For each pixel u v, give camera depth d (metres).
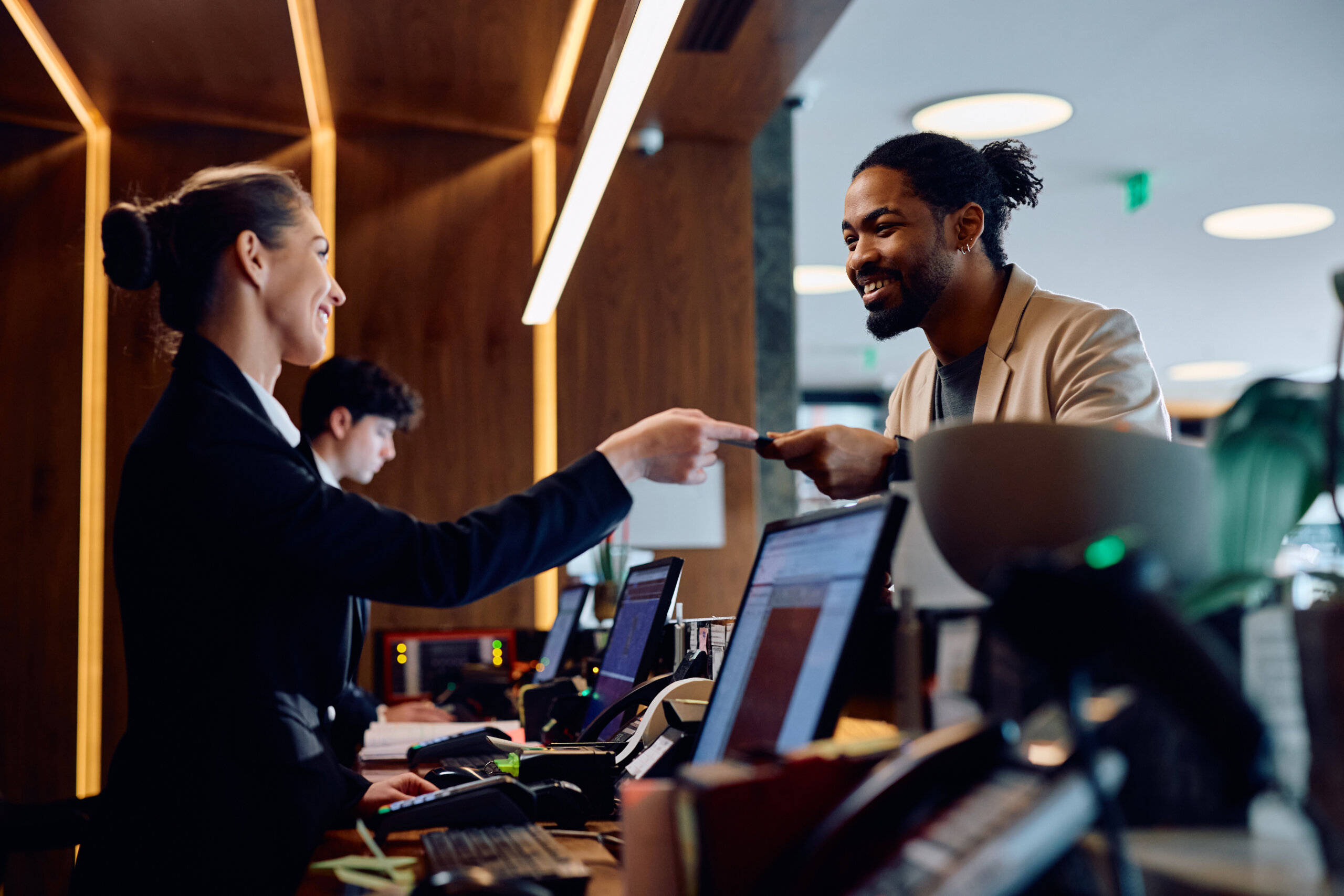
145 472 1.33
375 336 3.93
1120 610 0.52
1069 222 6.71
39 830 1.53
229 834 1.28
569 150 4.10
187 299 1.48
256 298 1.49
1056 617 0.53
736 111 3.85
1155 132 5.31
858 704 1.00
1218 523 0.69
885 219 1.70
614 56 1.85
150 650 1.33
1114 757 0.58
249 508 1.26
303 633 1.36
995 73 4.61
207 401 1.33
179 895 1.26
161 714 1.32
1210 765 0.63
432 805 1.27
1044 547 0.80
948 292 1.76
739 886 0.63
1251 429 0.67
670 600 1.85
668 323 4.03
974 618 0.80
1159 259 7.53
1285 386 0.67
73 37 3.27
